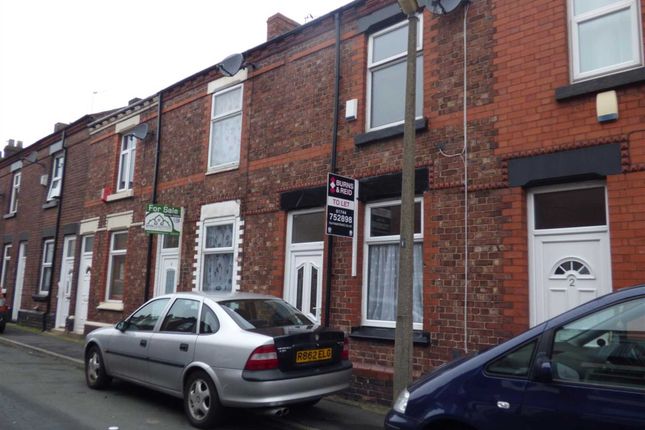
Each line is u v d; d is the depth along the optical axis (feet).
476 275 21.84
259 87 34.50
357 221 27.04
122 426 19.36
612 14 20.35
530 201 21.30
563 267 20.13
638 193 18.25
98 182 49.80
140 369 22.63
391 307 25.80
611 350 10.85
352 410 22.75
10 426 18.85
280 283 30.40
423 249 23.82
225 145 36.94
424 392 12.53
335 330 20.74
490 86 22.72
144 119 45.32
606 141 19.17
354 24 29.17
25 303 58.34
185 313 21.79
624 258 18.22
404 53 26.96
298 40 32.19
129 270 43.14
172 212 38.01
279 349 18.47
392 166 25.91
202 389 19.60
